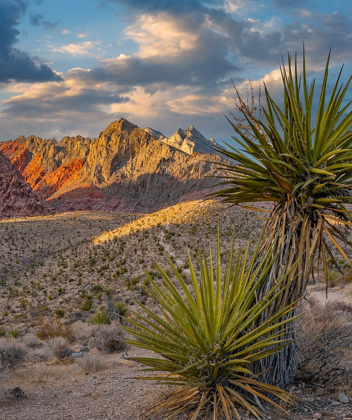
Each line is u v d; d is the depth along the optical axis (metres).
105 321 19.56
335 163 4.94
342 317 9.00
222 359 4.75
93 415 5.64
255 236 50.78
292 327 5.23
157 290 5.20
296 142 4.93
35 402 7.15
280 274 5.04
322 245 4.94
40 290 40.44
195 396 4.89
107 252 54.03
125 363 11.36
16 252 77.44
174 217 64.38
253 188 5.31
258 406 4.75
